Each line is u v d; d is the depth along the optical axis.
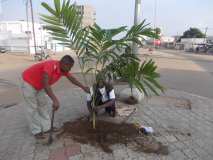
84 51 4.05
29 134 4.32
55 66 3.85
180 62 21.50
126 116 5.21
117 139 4.05
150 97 6.92
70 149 3.77
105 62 4.05
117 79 4.10
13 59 23.80
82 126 4.45
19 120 5.04
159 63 19.86
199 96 7.61
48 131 4.29
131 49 3.94
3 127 4.68
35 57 23.28
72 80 4.38
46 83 3.74
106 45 3.83
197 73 13.83
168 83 10.20
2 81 10.23
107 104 4.73
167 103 6.49
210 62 22.17
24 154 3.65
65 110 5.62
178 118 5.31
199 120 5.23
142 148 3.84
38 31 39.25
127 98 6.22
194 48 49.38
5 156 3.60
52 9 3.77
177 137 4.30
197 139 4.25
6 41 37.72
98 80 4.35
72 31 3.90
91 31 3.80
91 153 3.67
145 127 4.46
